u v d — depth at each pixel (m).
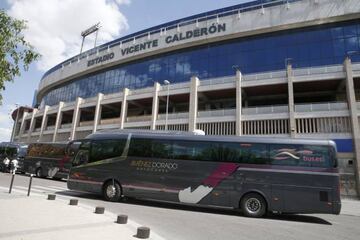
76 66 58.12
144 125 39.00
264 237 8.53
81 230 7.24
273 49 37.53
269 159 12.92
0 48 7.70
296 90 34.31
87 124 46.03
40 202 11.24
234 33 39.53
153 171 14.13
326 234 9.59
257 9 38.97
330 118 29.00
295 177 12.48
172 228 8.89
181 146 14.12
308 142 12.83
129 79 48.62
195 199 13.34
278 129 30.89
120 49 50.38
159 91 39.41
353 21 34.50
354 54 33.47
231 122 33.34
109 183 14.73
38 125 64.44
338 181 12.19
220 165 13.35
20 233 6.47
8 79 8.09
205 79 39.81
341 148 27.98
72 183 15.51
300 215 14.44
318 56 35.03
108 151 15.18
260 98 36.88
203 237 7.96
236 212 14.02
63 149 27.38
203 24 42.22
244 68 38.59
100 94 45.47
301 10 36.47
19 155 32.03
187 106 41.88
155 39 46.34
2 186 16.48
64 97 60.69
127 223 8.68
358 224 12.28
